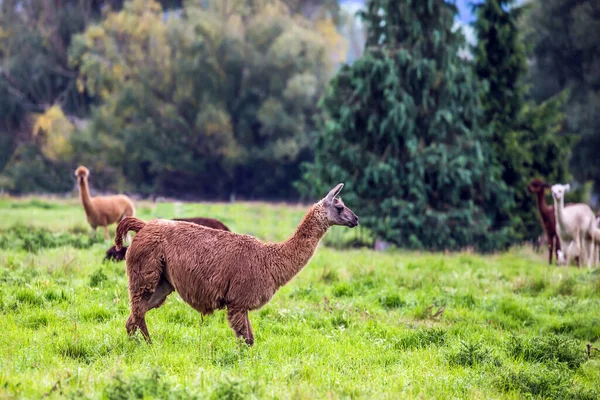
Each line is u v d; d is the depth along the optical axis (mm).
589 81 164625
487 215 86438
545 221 68812
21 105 190875
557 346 33406
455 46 86750
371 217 81000
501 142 89375
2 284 37062
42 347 27938
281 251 30859
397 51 85188
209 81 166625
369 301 41844
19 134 193000
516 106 92562
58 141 167750
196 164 167625
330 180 86500
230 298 29484
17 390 22047
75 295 36594
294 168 178750
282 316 36219
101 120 166750
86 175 65250
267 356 28562
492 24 91688
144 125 164625
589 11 163875
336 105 89688
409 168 82062
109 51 166750
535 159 93688
